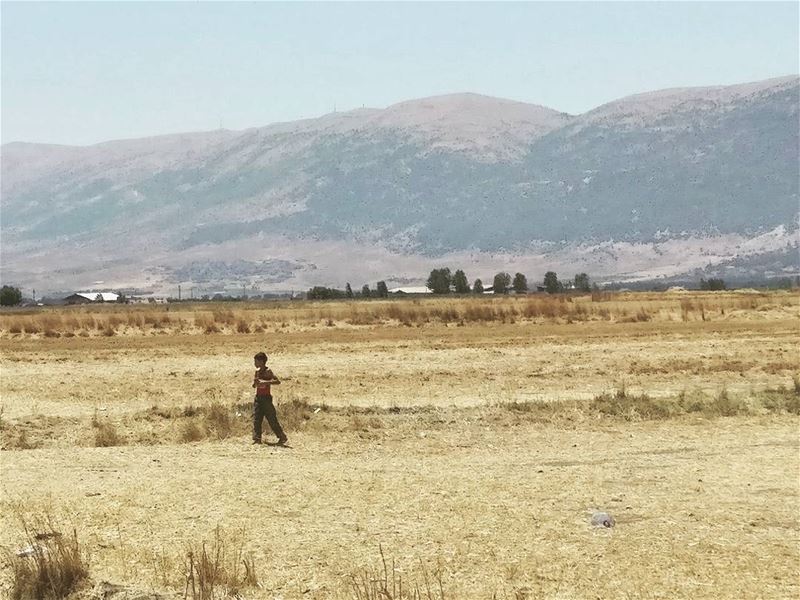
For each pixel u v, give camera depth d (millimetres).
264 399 20188
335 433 21062
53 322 51156
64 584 10656
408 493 15250
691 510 14242
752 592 10766
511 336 43094
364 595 10484
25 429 21359
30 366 33562
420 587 10883
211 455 18859
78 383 29078
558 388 27828
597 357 34844
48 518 13352
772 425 22281
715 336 42000
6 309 111938
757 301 68562
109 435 20453
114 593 10375
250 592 10719
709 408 23875
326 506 14398
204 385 28594
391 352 36781
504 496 15062
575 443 20297
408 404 24828
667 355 35312
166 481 16094
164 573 11180
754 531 13148
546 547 12367
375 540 12641
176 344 40750
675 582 11078
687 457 18531
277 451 19344
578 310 57844
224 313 56375
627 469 17281
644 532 13062
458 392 27109
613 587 10898
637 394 26062
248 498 14875
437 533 12984
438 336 43406
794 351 36188
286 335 45156
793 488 15703
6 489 15453
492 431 21500
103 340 43469
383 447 19859
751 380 29172
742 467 17469
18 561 11430
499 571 11430
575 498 14969
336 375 30359
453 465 17812
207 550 12109
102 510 14094
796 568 11570
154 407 23531
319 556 11969
